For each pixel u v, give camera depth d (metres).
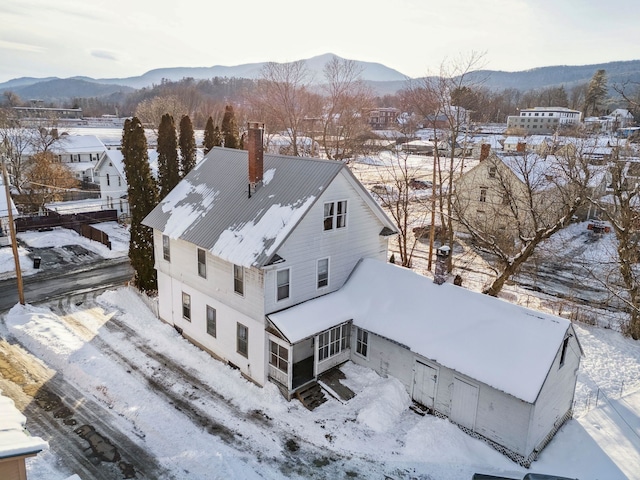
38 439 9.91
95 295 28.03
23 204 50.19
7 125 61.44
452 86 36.88
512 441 15.13
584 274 34.28
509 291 29.98
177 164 28.86
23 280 30.34
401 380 18.41
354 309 19.91
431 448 15.55
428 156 83.38
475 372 15.64
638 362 21.89
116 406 17.59
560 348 15.44
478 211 40.19
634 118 70.44
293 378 18.91
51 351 21.08
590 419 17.62
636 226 26.08
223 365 20.45
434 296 18.81
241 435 16.23
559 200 35.34
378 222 22.58
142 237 27.12
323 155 64.56
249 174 20.83
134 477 14.23
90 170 70.56
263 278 17.83
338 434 16.33
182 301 22.66
